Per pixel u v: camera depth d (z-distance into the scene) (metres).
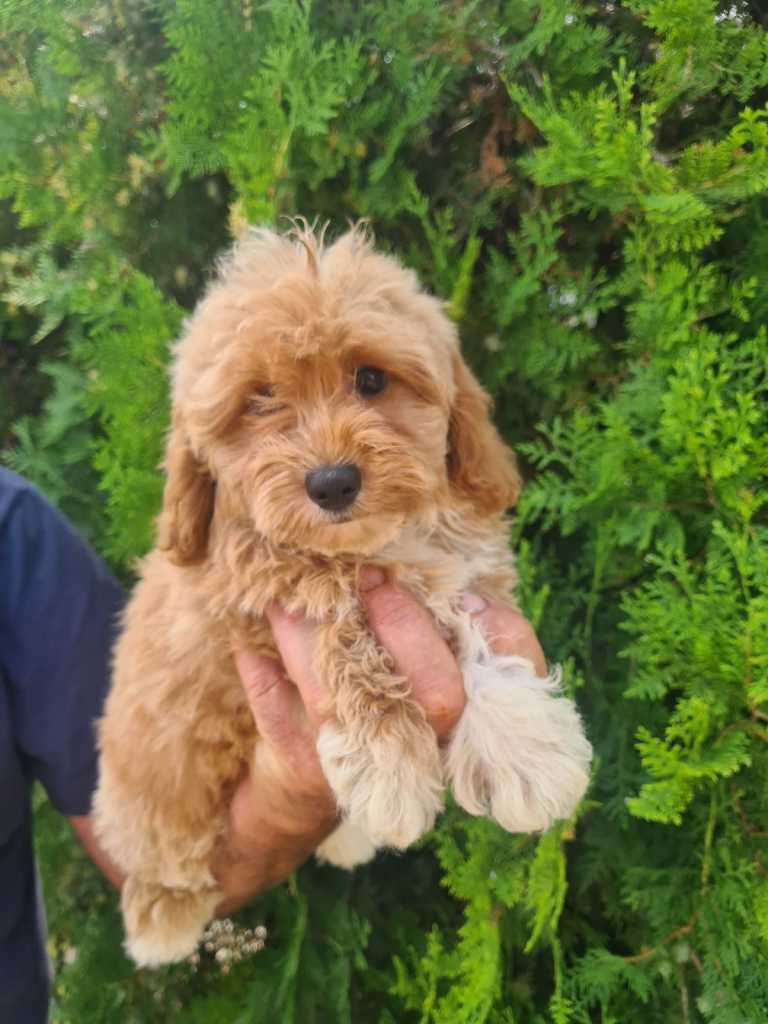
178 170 0.38
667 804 0.33
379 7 0.37
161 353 0.38
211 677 0.33
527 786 0.29
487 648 0.31
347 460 0.28
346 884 0.44
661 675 0.35
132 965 0.44
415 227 0.40
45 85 0.41
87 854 0.44
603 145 0.34
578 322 0.39
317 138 0.37
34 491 0.34
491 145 0.38
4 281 0.44
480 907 0.37
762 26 0.37
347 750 0.28
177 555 0.33
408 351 0.30
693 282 0.35
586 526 0.40
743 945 0.35
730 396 0.36
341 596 0.29
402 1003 0.44
